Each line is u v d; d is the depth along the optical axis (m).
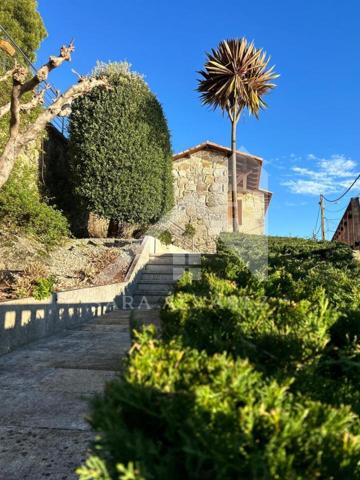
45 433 2.49
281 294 3.64
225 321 2.23
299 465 1.09
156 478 1.02
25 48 13.17
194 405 1.18
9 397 3.12
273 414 1.15
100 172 10.27
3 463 2.14
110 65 11.09
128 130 10.51
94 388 3.34
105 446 1.11
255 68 11.88
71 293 6.33
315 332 2.09
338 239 17.34
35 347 4.86
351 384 1.75
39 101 5.55
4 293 5.44
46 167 11.26
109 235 11.28
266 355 1.83
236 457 1.02
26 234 8.09
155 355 1.53
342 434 1.17
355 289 3.87
